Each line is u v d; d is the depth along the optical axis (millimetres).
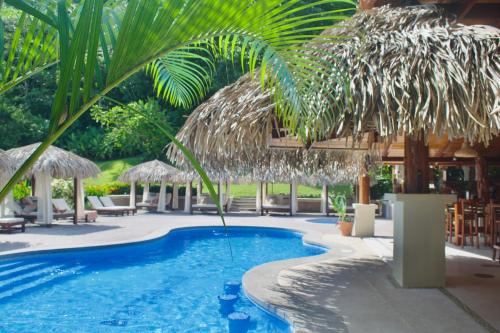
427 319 5023
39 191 15281
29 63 1841
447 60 5164
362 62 5340
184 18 1296
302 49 1625
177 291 7762
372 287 6613
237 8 1319
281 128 6699
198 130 6652
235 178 21938
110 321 6090
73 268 9789
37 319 6180
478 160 13336
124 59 1318
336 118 5258
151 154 35000
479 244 10812
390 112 5129
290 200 21766
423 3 7094
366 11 6574
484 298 5926
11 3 1332
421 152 6738
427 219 6633
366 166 12758
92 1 1278
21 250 9961
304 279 7176
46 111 38375
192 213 21859
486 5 6625
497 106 4863
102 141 36656
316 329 4676
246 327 5586
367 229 13117
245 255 11914
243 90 6320
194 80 3039
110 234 13320
